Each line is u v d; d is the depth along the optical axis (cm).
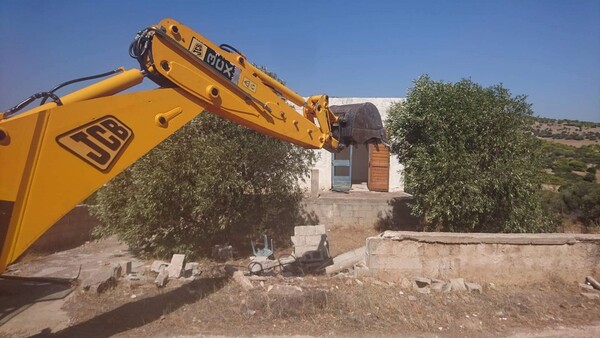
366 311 612
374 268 732
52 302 650
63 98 439
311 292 638
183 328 556
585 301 687
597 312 649
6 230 402
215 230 980
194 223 979
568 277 759
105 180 447
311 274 866
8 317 592
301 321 580
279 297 624
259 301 617
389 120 1188
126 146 458
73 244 1184
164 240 972
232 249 1005
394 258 732
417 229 1282
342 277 736
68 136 428
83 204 1236
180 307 615
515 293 707
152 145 473
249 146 984
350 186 1844
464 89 1056
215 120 955
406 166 1139
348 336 548
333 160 1839
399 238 730
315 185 1541
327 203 1366
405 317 601
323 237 993
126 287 689
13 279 743
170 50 485
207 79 511
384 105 1766
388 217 1351
